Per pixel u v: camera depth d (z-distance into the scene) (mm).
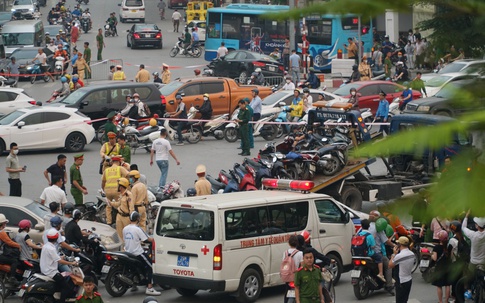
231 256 25844
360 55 65312
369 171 40250
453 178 2998
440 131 3096
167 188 36062
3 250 26219
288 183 28719
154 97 55031
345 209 31641
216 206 25719
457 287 4398
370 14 3141
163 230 26547
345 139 37406
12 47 91438
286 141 39062
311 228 28047
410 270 24656
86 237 28141
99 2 150750
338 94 58031
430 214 3074
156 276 26656
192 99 57406
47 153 50156
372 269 26922
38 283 24922
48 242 25172
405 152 3133
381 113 51219
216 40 88438
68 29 117375
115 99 54188
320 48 75000
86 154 49500
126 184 31344
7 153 49906
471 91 3256
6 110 59875
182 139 51750
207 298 27625
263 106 55312
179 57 97062
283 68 75125
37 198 39562
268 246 26750
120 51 102062
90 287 21500
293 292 23812
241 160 47094
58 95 65750
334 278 28797
